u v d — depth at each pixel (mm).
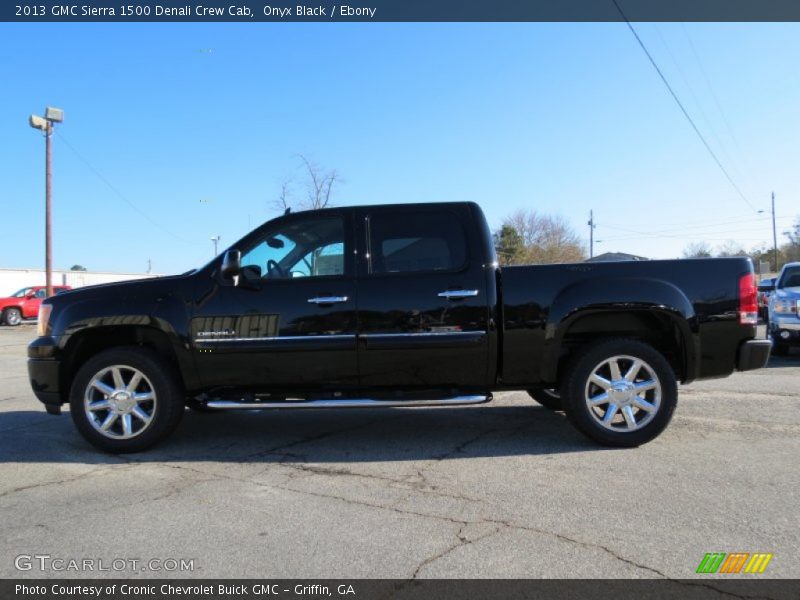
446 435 5445
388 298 4848
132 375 5031
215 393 5082
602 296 4762
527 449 4906
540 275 4867
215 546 3164
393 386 4957
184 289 4996
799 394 6953
